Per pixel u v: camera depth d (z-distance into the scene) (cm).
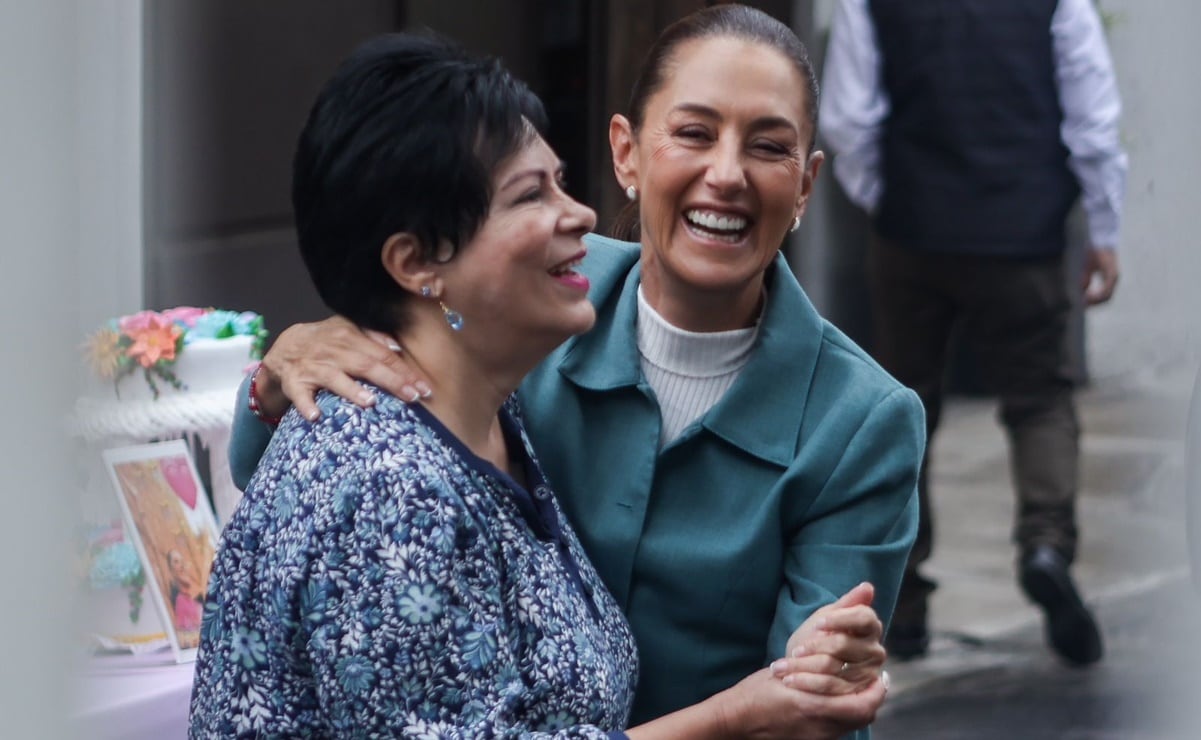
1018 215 732
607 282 362
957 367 766
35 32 541
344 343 308
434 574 283
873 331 761
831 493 337
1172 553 808
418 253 301
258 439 349
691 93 330
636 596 344
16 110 538
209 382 431
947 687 742
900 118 734
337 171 299
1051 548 750
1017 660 760
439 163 295
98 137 573
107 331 426
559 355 358
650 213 339
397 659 280
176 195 797
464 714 284
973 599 792
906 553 341
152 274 786
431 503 286
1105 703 724
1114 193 734
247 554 293
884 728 703
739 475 343
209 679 296
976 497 779
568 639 303
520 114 302
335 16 855
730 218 332
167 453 421
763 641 346
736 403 343
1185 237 769
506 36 902
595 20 864
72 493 440
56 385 463
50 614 407
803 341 346
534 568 304
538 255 301
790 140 332
